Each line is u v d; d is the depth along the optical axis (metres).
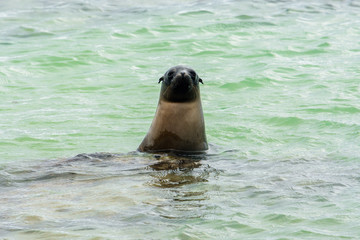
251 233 26.66
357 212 28.84
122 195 31.78
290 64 66.88
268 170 36.50
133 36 80.56
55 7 97.62
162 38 79.06
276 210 29.28
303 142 43.78
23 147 43.72
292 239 25.91
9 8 97.81
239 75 63.00
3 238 26.16
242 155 40.69
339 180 34.00
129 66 68.06
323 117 49.56
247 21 86.56
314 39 77.19
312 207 29.64
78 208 29.91
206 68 66.19
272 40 77.25
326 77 61.75
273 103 54.22
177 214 28.86
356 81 59.97
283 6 96.19
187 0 102.00
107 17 91.62
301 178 34.50
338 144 42.91
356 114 50.25
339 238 26.02
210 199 30.98
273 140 44.66
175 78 40.03
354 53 70.62
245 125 48.16
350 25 83.81
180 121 41.22
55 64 68.88
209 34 80.56
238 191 32.25
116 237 26.16
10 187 34.06
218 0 100.94
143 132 47.38
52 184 34.41
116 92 59.16
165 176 35.38
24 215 28.97
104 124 49.44
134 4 99.88
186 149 41.56
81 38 79.88
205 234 26.55
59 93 59.03
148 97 57.38
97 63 69.44
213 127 47.78
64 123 49.59
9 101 56.50
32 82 63.03
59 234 26.55
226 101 55.22
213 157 40.22
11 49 75.19
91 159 39.47
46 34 82.75
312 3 98.19
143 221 27.98
